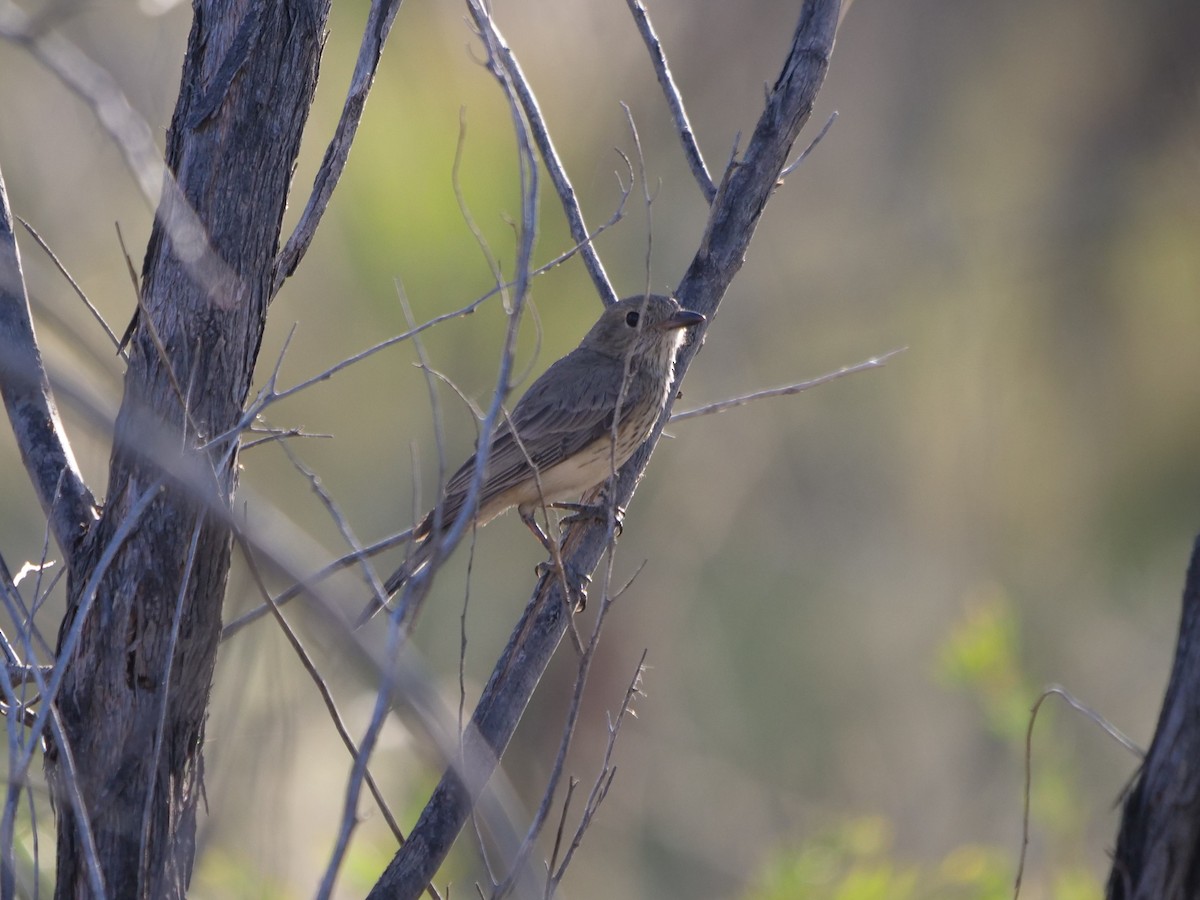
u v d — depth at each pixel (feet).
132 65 28.19
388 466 47.47
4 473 45.62
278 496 46.88
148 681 19.88
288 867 25.04
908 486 56.80
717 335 56.95
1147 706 52.80
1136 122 52.37
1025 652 52.39
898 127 56.59
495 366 44.62
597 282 26.73
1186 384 50.90
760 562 58.29
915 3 55.42
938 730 54.65
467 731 20.68
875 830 34.27
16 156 40.16
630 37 44.21
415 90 41.73
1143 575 52.29
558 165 26.66
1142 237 52.16
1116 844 18.35
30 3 27.68
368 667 16.52
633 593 52.08
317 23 21.36
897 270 56.03
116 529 20.01
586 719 50.75
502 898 17.34
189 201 20.68
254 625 23.17
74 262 41.60
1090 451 52.37
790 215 57.72
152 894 19.58
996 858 34.12
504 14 42.55
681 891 51.49
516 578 48.83
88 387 17.62
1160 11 51.31
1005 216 54.39
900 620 56.59
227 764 20.01
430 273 42.70
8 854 16.97
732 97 52.80
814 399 57.47
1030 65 53.98
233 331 20.79
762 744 56.03
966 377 54.95
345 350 46.85
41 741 20.42
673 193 49.49
